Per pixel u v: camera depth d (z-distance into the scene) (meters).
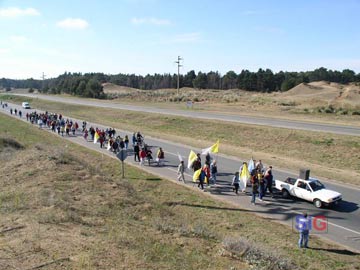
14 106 111.62
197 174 25.98
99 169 29.94
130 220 16.33
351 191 25.02
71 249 11.76
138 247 12.52
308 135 39.66
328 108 65.19
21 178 23.44
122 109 77.12
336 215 20.64
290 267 12.81
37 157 28.59
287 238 17.22
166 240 13.80
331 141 37.09
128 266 10.84
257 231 17.98
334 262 14.68
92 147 42.34
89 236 13.20
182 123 55.72
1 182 22.92
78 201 18.69
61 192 19.92
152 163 33.62
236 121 52.22
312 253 15.53
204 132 49.66
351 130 42.06
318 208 21.86
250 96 114.25
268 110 67.62
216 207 21.72
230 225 18.66
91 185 22.06
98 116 74.62
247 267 11.75
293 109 67.06
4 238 12.61
